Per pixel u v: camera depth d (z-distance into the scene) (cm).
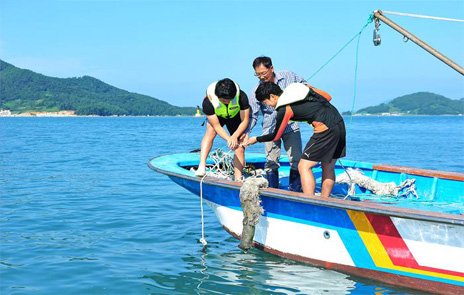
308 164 486
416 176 607
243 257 523
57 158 1720
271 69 534
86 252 551
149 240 602
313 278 452
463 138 3347
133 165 1491
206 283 447
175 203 845
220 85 500
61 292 432
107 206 816
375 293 415
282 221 491
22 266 502
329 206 427
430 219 376
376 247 424
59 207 806
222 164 652
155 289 436
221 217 579
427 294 409
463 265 380
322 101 479
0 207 805
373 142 2856
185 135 3944
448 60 551
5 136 3525
